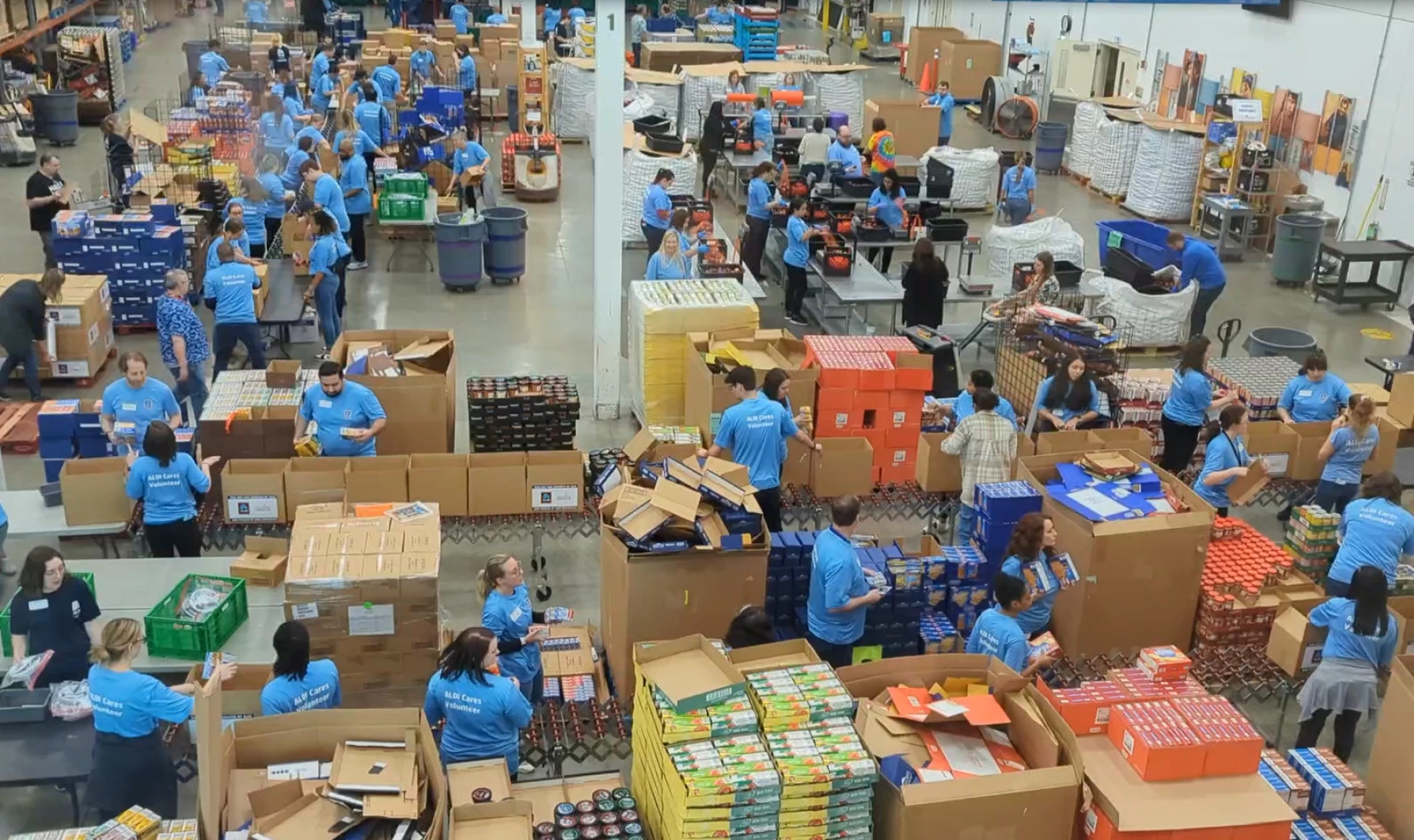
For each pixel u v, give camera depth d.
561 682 6.49
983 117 22.61
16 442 9.45
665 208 13.33
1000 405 8.01
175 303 9.37
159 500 7.04
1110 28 20.19
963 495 7.89
